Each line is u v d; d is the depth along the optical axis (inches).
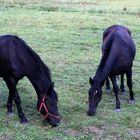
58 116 274.8
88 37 553.9
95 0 984.9
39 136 262.5
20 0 916.6
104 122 284.4
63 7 847.1
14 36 284.5
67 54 460.8
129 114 298.7
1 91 339.0
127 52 308.7
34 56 275.1
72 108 306.2
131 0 1003.9
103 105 314.7
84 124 279.4
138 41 542.3
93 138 263.1
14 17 701.9
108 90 345.7
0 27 605.9
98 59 445.1
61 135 265.1
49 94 272.1
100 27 634.2
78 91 344.5
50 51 471.5
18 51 276.8
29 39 526.6
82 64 424.2
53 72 391.2
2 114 292.8
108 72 292.4
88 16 737.6
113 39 310.2
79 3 925.2
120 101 324.8
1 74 279.6
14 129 270.8
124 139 264.5
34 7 830.5
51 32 579.8
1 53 274.5
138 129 278.1
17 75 276.2
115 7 875.4
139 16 763.4
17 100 278.2
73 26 634.8
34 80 273.9
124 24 669.9
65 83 362.3
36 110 301.3
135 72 404.5
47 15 735.7
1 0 895.1
